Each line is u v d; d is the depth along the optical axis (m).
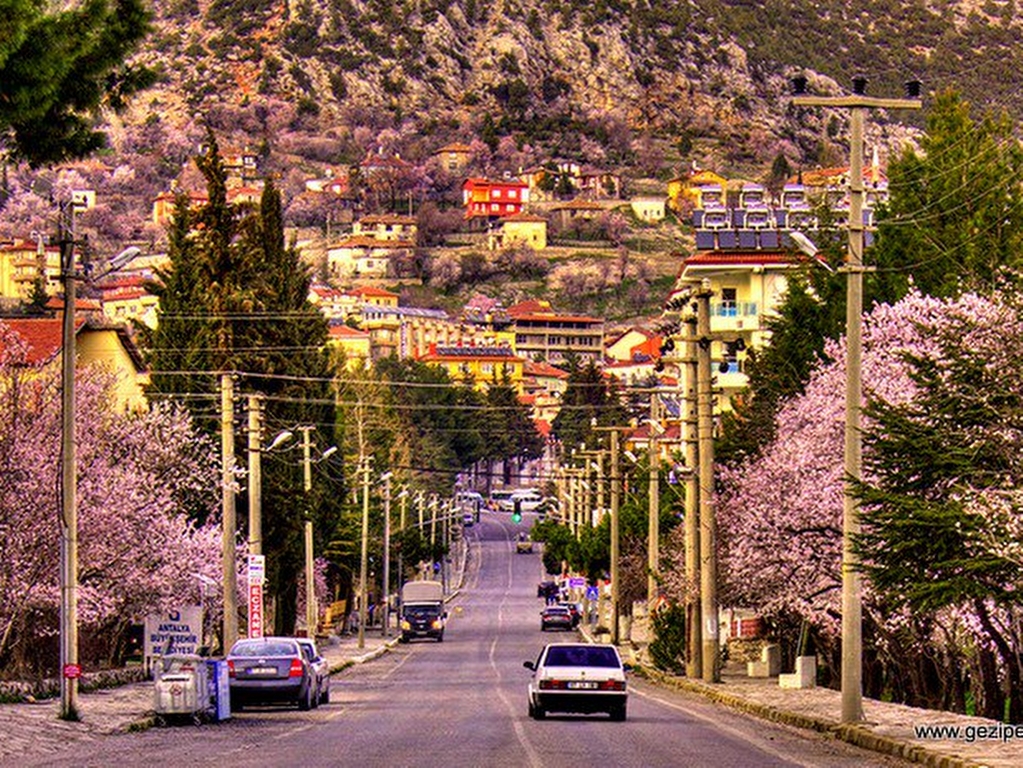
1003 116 164.12
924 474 71.31
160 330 168.38
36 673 117.75
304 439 181.50
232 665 101.06
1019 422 71.75
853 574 83.44
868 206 174.62
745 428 151.88
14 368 112.12
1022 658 87.38
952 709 105.62
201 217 174.62
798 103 86.62
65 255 84.88
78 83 61.88
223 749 71.00
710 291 131.00
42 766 62.31
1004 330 74.69
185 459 134.25
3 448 106.62
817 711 95.38
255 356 177.75
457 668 174.00
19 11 55.34
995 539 66.88
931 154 158.38
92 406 115.69
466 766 61.91
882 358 109.25
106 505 111.75
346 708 106.50
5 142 62.84
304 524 179.75
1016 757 62.38
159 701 87.88
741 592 130.25
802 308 151.50
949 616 93.19
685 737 78.88
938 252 146.62
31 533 105.62
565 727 86.56
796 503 105.69
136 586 115.94
